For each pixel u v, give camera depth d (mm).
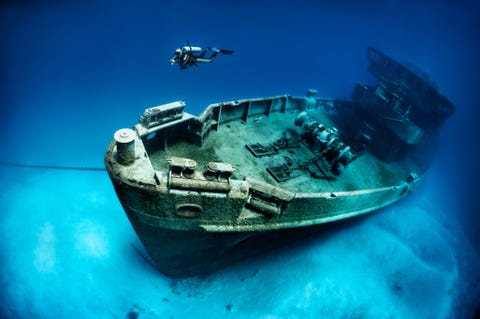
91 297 9594
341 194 8141
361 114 13508
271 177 8711
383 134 12492
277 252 11742
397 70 13453
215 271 10789
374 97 12445
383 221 15336
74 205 12586
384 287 11875
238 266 11047
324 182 9484
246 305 10070
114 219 12156
